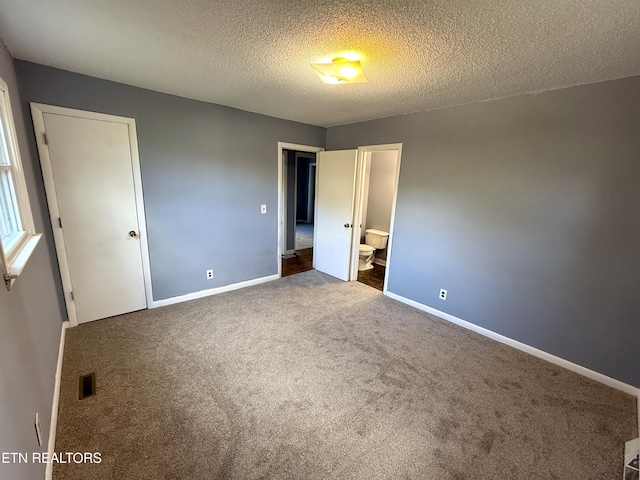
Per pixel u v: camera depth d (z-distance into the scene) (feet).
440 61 6.12
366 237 17.25
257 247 12.92
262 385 6.70
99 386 6.44
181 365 7.29
